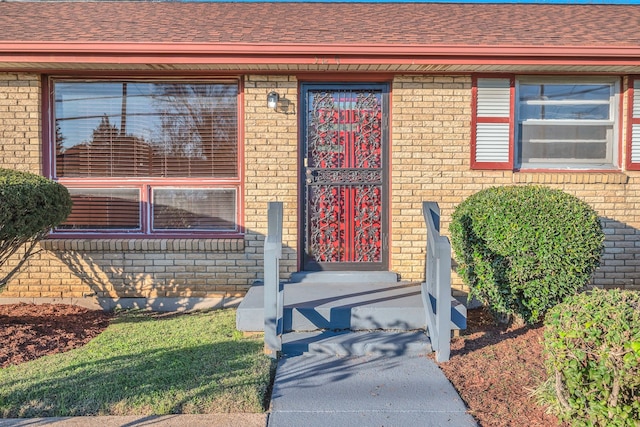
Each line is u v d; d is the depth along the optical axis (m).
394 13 7.04
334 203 5.94
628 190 5.89
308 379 3.73
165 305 5.88
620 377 2.72
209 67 5.48
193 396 3.30
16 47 4.98
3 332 4.55
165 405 3.20
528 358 4.08
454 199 5.88
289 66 5.41
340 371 3.88
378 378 3.74
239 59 5.16
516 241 4.40
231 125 5.97
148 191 5.98
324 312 4.59
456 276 5.86
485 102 5.88
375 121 5.91
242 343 4.39
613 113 5.98
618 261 5.91
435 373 3.82
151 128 5.99
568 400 2.95
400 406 3.28
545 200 4.54
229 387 3.44
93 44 5.02
